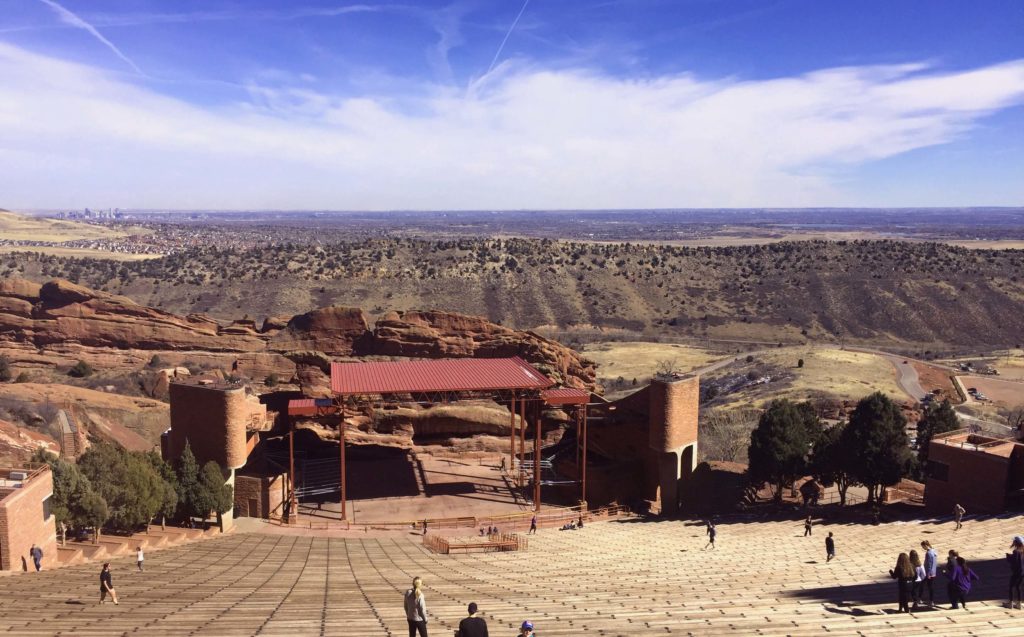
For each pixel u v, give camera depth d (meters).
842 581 24.88
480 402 65.81
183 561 33.09
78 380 71.44
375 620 20.48
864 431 44.59
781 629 18.50
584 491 51.88
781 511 47.88
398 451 62.94
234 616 20.83
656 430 51.78
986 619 18.17
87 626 19.06
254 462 54.06
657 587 26.39
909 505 47.25
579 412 53.62
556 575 30.56
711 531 37.56
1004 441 43.41
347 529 46.72
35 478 31.42
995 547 27.78
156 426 63.75
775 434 49.31
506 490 55.75
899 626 18.05
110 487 37.19
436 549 41.03
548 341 73.31
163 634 18.23
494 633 18.91
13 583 25.53
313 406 48.44
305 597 24.55
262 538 43.28
